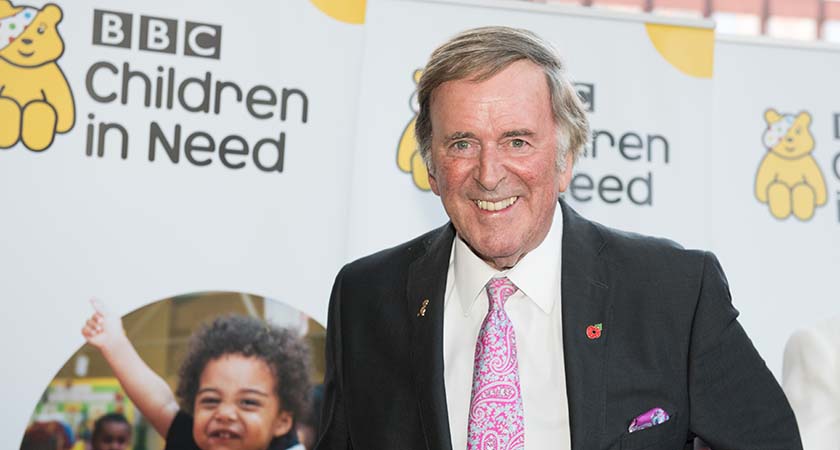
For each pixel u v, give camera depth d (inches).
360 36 137.9
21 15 130.4
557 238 80.5
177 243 131.0
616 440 72.3
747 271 145.4
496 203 74.1
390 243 136.5
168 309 130.3
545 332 77.6
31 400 126.0
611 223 141.0
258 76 134.9
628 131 143.0
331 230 134.6
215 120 133.2
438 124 74.8
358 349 82.7
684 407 75.4
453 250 82.7
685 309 77.0
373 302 83.8
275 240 133.3
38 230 127.7
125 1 132.7
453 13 141.0
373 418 78.9
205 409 130.2
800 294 145.9
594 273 78.2
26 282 126.8
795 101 149.3
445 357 79.3
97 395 127.9
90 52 131.3
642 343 75.6
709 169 143.9
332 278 134.0
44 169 128.5
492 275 79.3
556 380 75.6
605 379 73.7
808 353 89.6
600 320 75.9
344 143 135.9
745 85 148.7
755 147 147.9
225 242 132.2
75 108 130.1
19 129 128.4
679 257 79.7
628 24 144.7
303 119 135.3
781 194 147.3
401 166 138.0
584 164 141.3
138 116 131.5
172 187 131.5
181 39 133.5
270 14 135.9
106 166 130.1
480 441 73.4
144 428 128.6
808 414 86.8
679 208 142.8
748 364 77.7
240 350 131.3
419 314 79.5
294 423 131.8
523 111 72.8
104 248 129.2
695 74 145.1
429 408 74.5
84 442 127.0
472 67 73.3
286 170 134.3
